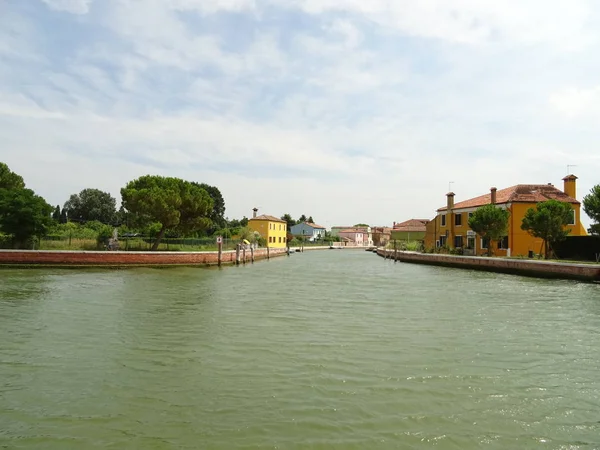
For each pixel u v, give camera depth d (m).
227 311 17.50
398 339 12.98
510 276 35.47
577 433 7.06
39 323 14.66
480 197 59.34
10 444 6.45
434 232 65.81
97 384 8.97
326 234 157.25
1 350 11.34
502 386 9.11
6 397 8.23
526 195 50.19
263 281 30.45
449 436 6.87
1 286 24.41
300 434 6.84
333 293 23.86
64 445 6.44
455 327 14.81
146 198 45.06
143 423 7.18
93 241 48.41
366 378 9.45
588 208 36.06
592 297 22.47
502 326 15.04
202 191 52.75
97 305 18.42
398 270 43.12
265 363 10.46
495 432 7.04
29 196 41.22
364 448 6.46
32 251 35.91
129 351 11.40
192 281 29.14
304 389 8.76
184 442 6.55
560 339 13.21
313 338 12.98
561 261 37.59
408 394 8.58
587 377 9.74
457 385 9.12
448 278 33.91
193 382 9.12
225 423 7.20
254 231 81.75
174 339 12.71
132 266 38.66
